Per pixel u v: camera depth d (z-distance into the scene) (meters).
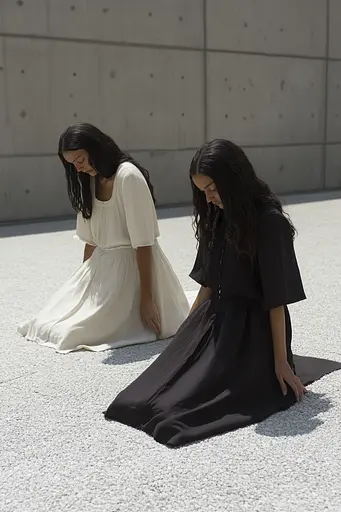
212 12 11.35
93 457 2.63
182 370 2.96
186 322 3.11
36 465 2.58
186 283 5.72
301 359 3.62
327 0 13.03
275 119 12.59
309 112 13.14
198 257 3.12
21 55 9.41
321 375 3.39
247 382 2.94
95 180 3.97
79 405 3.15
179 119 11.20
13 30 9.30
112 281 4.01
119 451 2.67
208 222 2.96
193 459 2.58
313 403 3.08
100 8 10.04
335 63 13.41
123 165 3.87
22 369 3.65
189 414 2.79
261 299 2.95
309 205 11.25
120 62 10.37
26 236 8.42
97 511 2.23
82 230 4.18
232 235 2.79
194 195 2.94
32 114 9.62
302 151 13.16
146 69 10.67
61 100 9.85
